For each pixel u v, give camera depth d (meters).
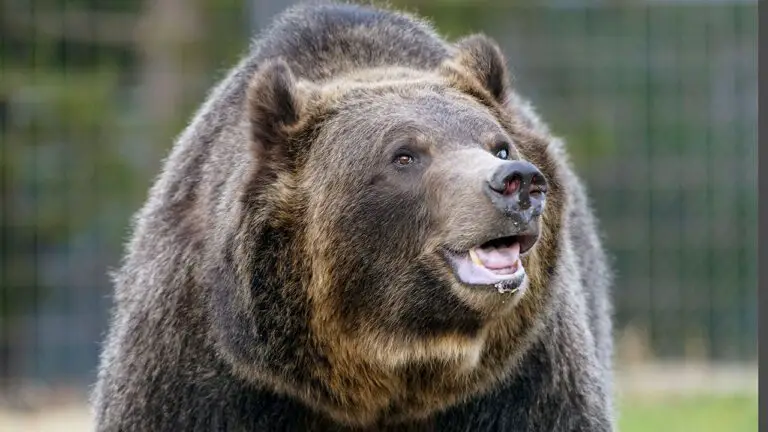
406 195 12.10
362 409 12.79
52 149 32.94
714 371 32.50
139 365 13.45
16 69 33.12
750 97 32.81
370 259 12.30
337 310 12.47
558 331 13.49
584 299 15.49
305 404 12.88
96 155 33.03
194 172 14.05
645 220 32.97
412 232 12.07
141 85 33.50
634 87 32.91
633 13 32.88
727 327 33.00
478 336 12.16
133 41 33.50
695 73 32.84
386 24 15.00
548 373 13.41
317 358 12.57
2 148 32.41
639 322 32.94
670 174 32.97
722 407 28.62
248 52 16.56
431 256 11.95
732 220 32.97
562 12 33.09
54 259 32.28
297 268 12.51
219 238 12.77
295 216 12.58
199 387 13.06
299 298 12.51
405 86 13.09
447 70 13.73
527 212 11.23
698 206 33.00
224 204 12.91
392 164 12.23
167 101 33.19
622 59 32.91
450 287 11.86
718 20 32.72
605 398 14.66
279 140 12.82
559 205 12.89
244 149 13.26
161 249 13.78
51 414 29.94
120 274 15.20
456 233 11.58
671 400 29.88
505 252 11.61
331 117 12.88
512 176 11.19
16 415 29.91
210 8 33.69
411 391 12.67
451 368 12.41
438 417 13.31
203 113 14.91
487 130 12.30
